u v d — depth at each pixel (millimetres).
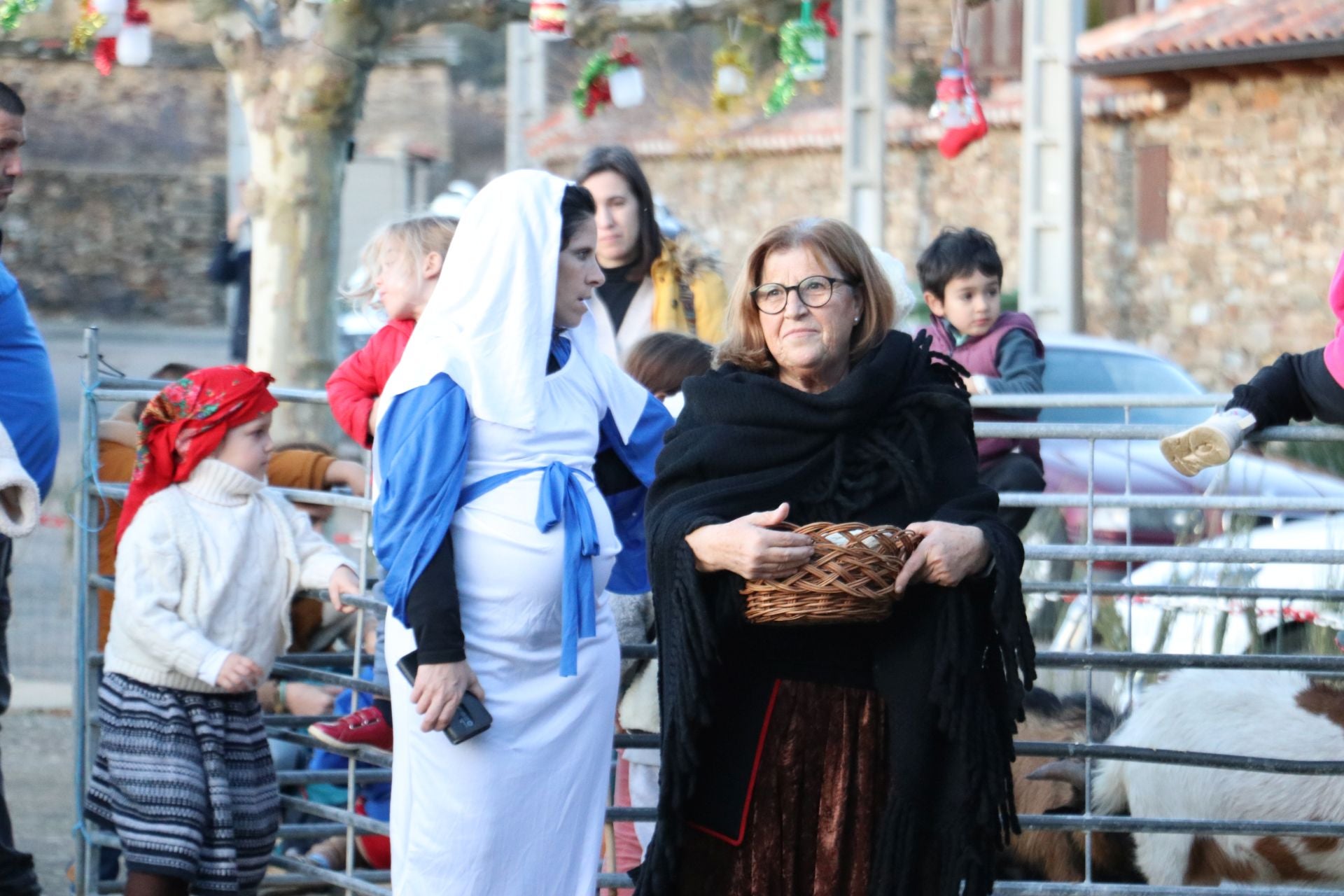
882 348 5266
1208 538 9430
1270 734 7145
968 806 5008
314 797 9000
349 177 36344
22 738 12000
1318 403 6230
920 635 5082
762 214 34531
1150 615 8609
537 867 5547
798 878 5129
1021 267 25719
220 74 50000
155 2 48688
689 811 5172
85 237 50031
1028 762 7715
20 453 7371
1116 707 8227
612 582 6188
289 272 16047
